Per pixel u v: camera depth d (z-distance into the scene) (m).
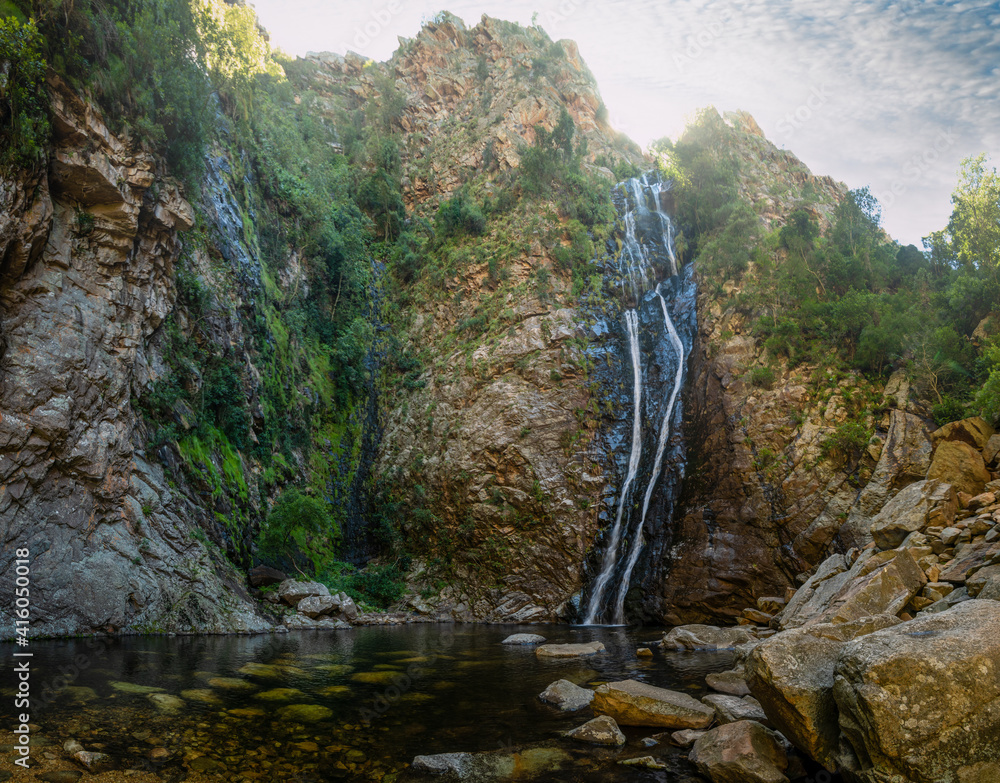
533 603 32.47
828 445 27.31
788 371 31.30
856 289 33.03
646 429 37.06
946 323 27.66
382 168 55.12
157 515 20.44
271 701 10.18
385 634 22.28
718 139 56.91
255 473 28.58
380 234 51.50
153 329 23.28
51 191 19.55
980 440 19.69
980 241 28.59
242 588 23.31
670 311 41.38
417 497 37.12
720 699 9.66
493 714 9.89
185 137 24.66
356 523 37.00
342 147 59.41
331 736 8.48
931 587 11.70
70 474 18.03
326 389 38.91
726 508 29.50
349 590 31.23
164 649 15.09
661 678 12.77
